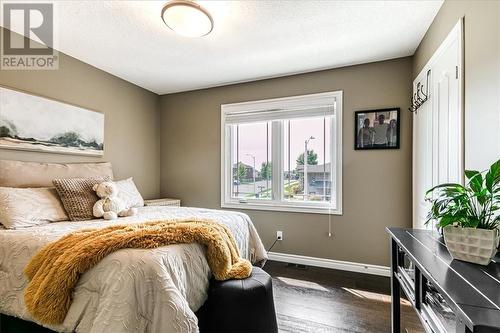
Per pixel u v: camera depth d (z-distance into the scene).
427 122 2.13
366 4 1.83
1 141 2.07
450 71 1.66
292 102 3.13
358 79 2.83
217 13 1.92
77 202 2.12
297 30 2.16
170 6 1.69
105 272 1.15
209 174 3.61
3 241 1.50
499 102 1.16
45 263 1.25
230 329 1.46
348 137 2.87
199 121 3.67
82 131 2.73
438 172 1.88
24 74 2.25
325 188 3.02
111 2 1.81
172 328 1.07
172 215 2.26
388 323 1.81
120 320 1.03
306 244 3.05
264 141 3.35
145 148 3.64
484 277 0.86
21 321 1.47
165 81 3.38
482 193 1.00
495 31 1.19
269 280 1.64
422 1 1.80
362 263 2.80
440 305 0.92
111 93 3.12
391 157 2.69
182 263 1.33
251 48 2.49
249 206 3.34
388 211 2.70
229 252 1.65
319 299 2.16
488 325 0.59
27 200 1.90
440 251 1.15
